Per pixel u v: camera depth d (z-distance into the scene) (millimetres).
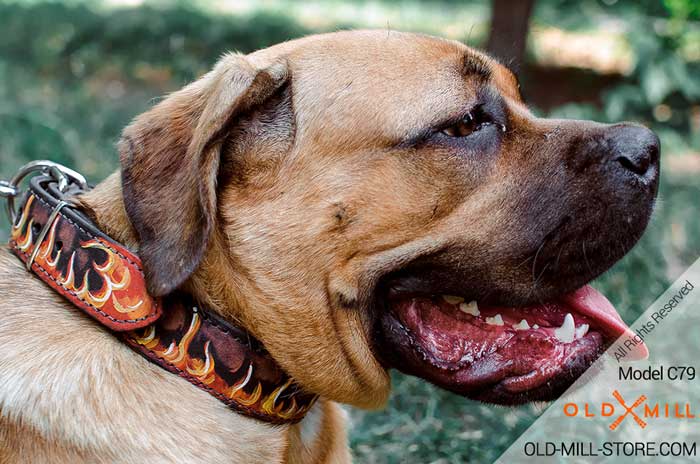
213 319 740
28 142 1704
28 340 725
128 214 728
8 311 736
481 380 796
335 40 783
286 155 755
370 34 790
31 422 708
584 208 783
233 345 743
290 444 789
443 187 768
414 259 772
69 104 2295
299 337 760
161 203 723
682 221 1651
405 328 795
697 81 2592
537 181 784
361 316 778
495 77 803
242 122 750
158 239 715
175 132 741
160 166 732
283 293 754
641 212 791
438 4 4461
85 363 718
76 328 730
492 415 1056
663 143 2348
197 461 720
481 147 780
